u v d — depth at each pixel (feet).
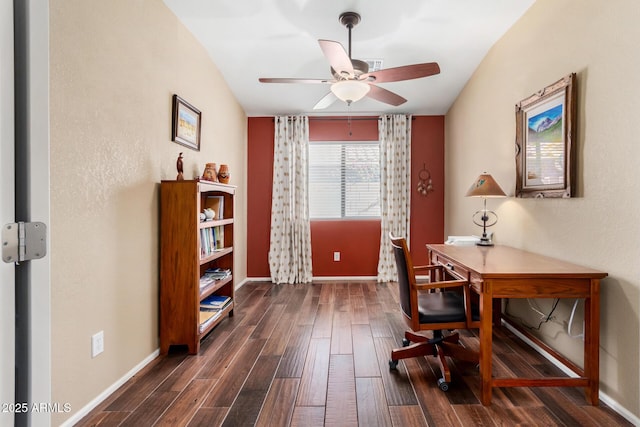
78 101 5.41
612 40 5.86
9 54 2.53
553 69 7.54
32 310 2.72
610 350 5.87
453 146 14.42
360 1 8.29
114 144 6.33
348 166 15.96
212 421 5.41
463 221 13.20
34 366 2.74
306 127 15.53
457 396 6.14
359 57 10.82
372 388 6.40
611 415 5.56
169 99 8.44
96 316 5.85
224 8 8.54
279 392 6.27
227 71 11.88
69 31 5.21
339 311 11.12
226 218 10.77
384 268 15.44
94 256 5.81
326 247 15.87
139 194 7.16
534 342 7.72
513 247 9.34
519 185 8.80
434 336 7.50
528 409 5.73
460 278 7.04
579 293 5.88
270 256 15.51
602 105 6.09
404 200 15.52
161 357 7.76
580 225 6.66
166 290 7.91
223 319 10.32
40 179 2.79
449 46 10.41
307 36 9.82
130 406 5.82
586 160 6.50
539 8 8.06
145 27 7.38
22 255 2.62
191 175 9.66
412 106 14.79
